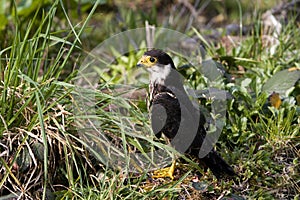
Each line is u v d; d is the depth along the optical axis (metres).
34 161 9.13
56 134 9.30
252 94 11.21
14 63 9.66
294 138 10.12
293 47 13.33
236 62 12.52
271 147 10.05
